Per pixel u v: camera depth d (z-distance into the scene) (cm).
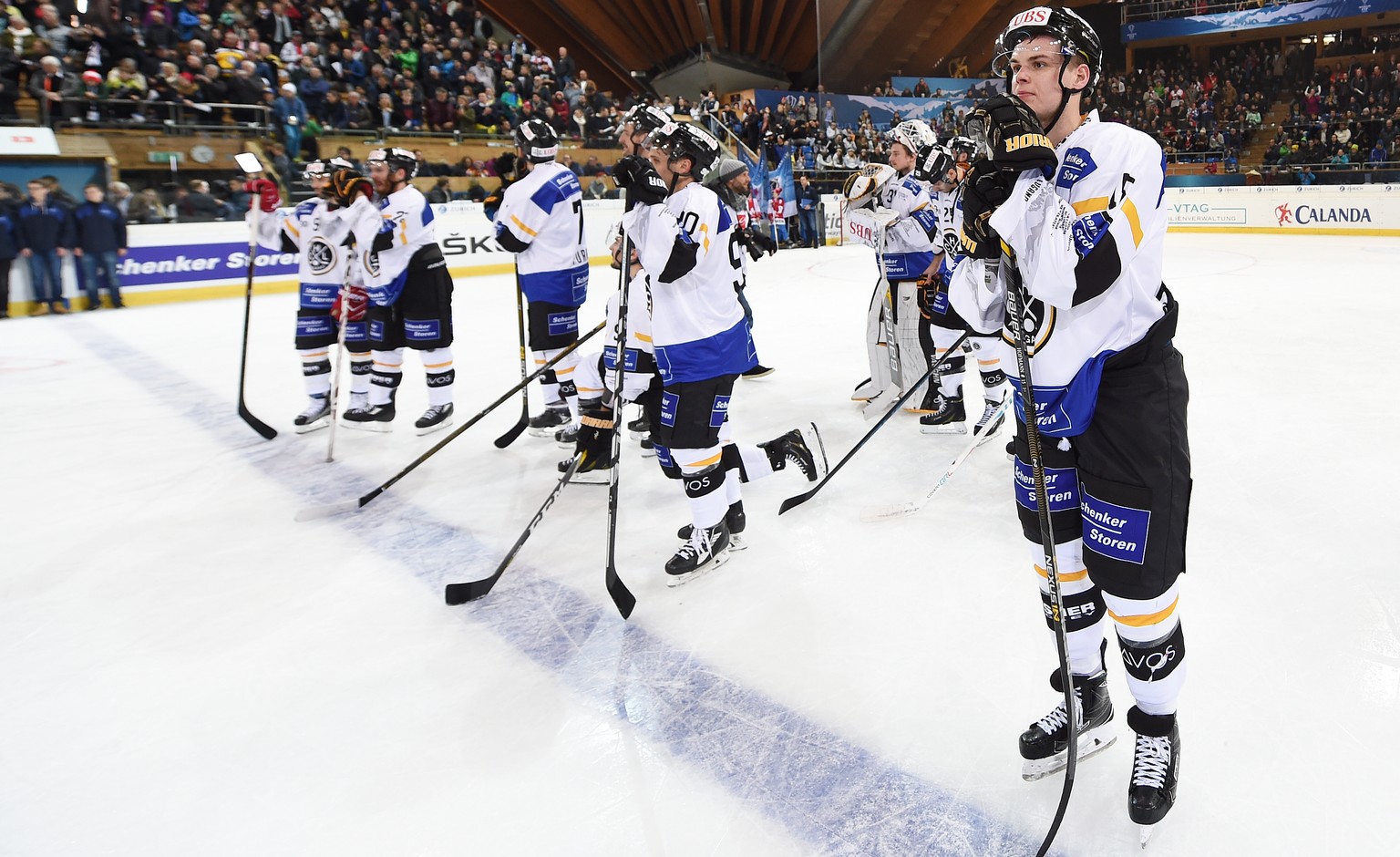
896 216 479
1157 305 176
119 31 1301
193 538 372
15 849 194
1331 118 2111
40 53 1202
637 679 255
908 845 187
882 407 523
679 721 234
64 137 1196
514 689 253
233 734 234
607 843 191
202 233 1211
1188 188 1908
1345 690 235
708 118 1956
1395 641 257
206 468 467
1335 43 2383
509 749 225
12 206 1029
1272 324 771
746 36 2681
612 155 1756
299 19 1630
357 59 1579
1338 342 684
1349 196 1614
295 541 367
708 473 315
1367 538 328
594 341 751
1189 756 211
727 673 256
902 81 2584
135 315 1057
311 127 1398
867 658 261
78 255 1089
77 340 880
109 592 322
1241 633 265
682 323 299
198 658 274
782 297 1083
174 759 224
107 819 203
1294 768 205
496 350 774
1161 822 191
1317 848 181
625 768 216
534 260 479
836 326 850
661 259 287
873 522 363
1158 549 178
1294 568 306
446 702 247
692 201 293
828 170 2139
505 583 322
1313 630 265
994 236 177
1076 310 174
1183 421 180
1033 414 181
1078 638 208
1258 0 2339
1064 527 199
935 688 244
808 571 321
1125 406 177
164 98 1295
